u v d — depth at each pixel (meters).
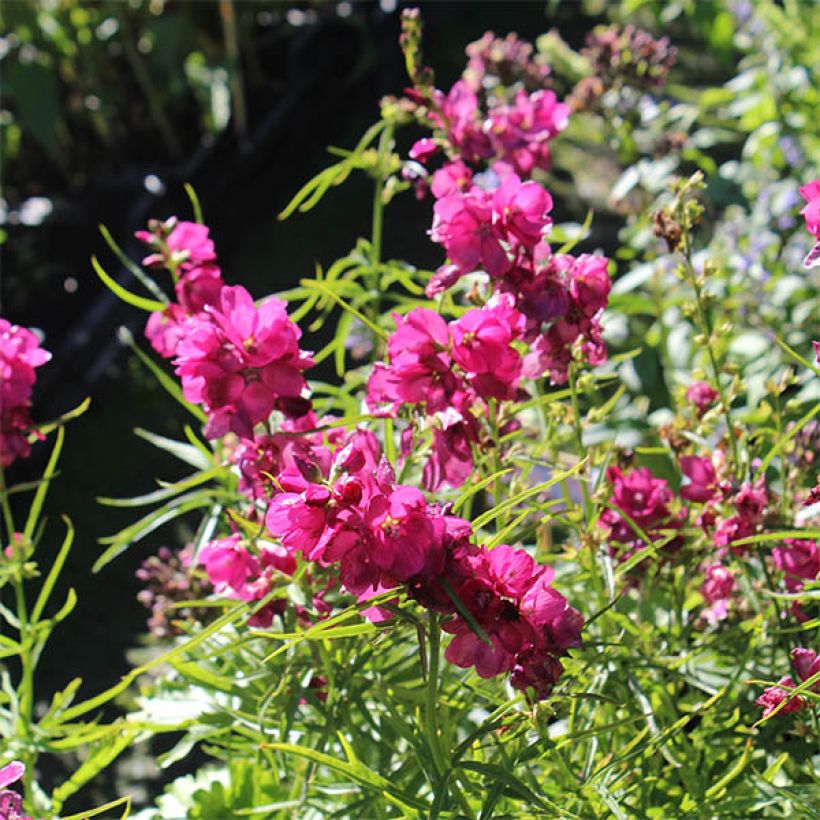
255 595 1.27
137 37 3.62
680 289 2.23
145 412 2.67
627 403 2.06
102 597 2.20
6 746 1.35
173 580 1.48
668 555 1.32
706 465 1.31
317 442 1.28
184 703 1.42
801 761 1.32
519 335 1.21
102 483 2.48
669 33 4.08
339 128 3.77
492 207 1.20
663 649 1.35
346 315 1.45
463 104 1.43
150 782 1.82
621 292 2.19
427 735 1.17
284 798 1.42
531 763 1.29
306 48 3.71
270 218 3.35
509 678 1.20
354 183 3.42
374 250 1.48
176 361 1.20
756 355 2.03
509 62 1.95
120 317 2.87
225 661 1.43
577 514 1.26
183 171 3.22
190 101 3.66
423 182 1.41
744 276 2.15
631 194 2.77
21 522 2.41
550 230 1.20
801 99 2.72
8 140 3.40
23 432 1.33
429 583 1.07
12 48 3.33
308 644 1.31
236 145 3.37
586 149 3.40
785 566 1.27
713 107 3.32
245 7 3.60
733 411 1.91
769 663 1.38
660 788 1.32
